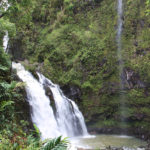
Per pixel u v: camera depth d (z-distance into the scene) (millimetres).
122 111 16656
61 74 18484
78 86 17516
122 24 18422
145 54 16391
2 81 9445
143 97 15859
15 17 12086
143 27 17312
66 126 14891
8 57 11617
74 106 16875
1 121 7676
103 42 18469
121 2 19094
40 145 6410
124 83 16812
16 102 10586
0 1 11289
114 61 17531
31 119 11734
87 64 18078
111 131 16438
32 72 16766
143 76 15961
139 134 15492
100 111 16938
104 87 17234
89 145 12133
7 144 6062
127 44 17641
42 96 14039
